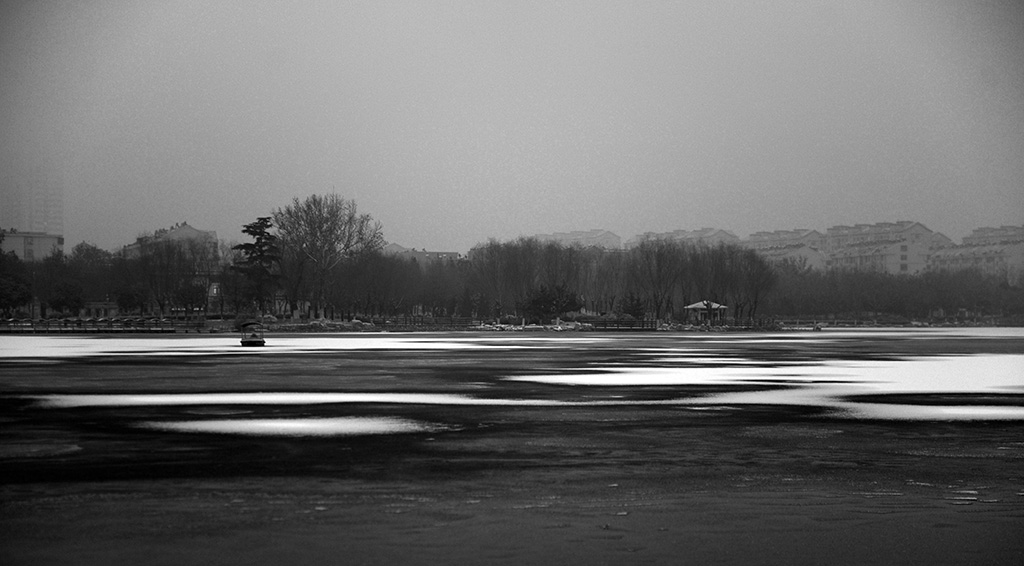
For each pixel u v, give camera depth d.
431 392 42.88
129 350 79.38
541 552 16.50
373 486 21.73
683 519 18.89
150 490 21.19
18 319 170.00
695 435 30.06
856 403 39.72
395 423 32.25
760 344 100.50
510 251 187.75
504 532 17.78
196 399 39.25
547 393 43.03
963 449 27.58
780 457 26.03
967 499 20.91
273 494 20.81
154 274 173.62
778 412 36.34
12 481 22.03
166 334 127.25
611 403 39.09
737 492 21.44
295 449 26.66
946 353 81.44
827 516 19.25
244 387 44.50
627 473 23.53
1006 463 25.28
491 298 186.88
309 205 165.62
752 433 30.59
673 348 88.69
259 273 155.00
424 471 23.55
